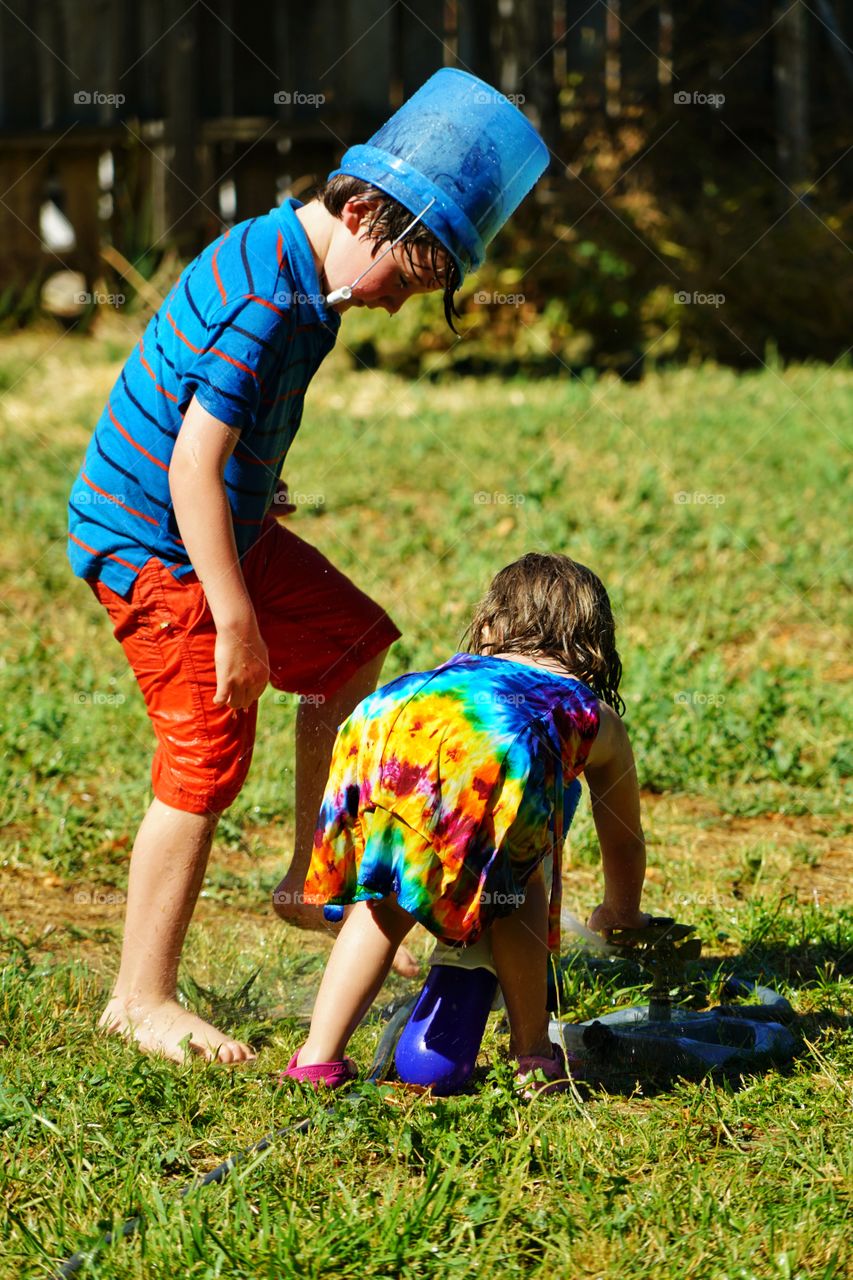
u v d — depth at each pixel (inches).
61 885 264.1
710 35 824.9
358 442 586.9
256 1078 183.6
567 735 189.3
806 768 317.1
